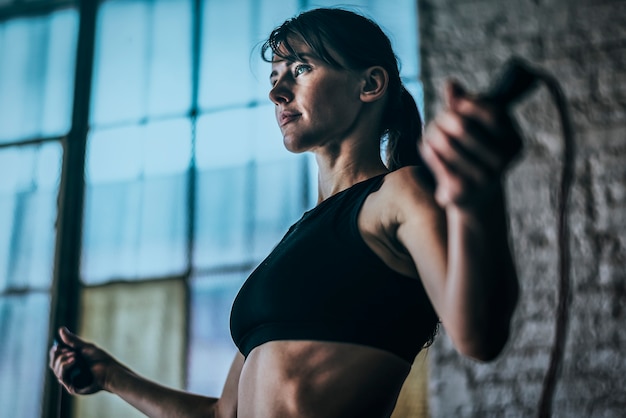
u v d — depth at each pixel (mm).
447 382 2598
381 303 788
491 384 2566
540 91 2799
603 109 2748
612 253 2600
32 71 3564
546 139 2750
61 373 1117
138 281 3115
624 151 2688
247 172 3111
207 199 3123
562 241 666
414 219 743
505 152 547
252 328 842
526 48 2879
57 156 3406
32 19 3656
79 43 3518
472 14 2967
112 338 3068
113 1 3557
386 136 1007
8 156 3459
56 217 3299
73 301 3162
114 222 3213
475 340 634
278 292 811
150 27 3459
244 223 3051
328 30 941
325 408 768
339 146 936
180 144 3236
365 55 944
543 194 2705
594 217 2645
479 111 540
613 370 2492
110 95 3408
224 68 3299
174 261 3096
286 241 863
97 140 3357
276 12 3314
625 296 2551
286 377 784
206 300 3018
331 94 929
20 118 3500
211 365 2939
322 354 782
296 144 930
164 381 2959
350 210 821
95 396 3008
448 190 567
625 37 2816
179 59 3377
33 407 3078
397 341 792
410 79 2953
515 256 2670
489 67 2889
